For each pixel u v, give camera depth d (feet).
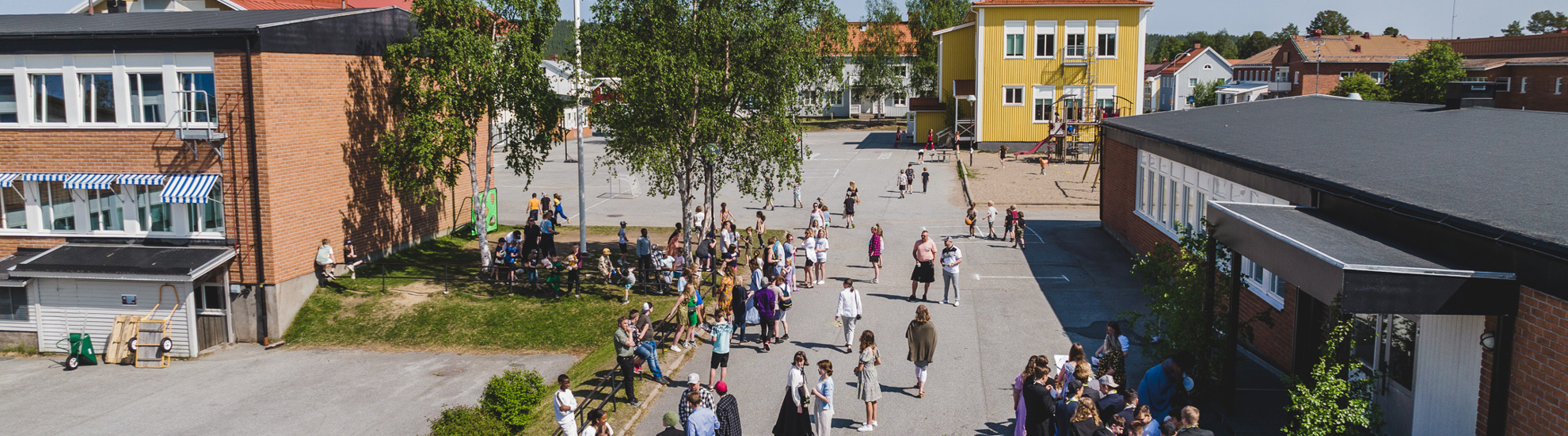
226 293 77.97
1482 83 67.82
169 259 76.13
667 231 111.65
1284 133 65.36
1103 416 38.88
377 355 72.69
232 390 66.54
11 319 80.79
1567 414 28.04
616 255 97.76
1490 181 38.37
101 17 91.45
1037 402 38.45
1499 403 31.50
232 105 75.61
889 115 356.79
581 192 96.02
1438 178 40.04
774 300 59.31
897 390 51.42
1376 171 43.45
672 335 64.75
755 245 98.53
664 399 52.60
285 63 77.30
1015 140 189.37
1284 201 48.75
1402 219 35.76
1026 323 64.95
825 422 42.83
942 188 141.49
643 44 79.10
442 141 80.89
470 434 47.98
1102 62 183.32
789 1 82.12
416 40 82.79
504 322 76.33
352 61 86.43
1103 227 106.11
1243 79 365.20
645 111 79.77
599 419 42.52
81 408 64.39
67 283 78.84
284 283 78.69
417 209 100.07
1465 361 33.91
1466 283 30.17
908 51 287.48
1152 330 48.62
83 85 78.33
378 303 80.69
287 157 78.18
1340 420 33.81
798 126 85.05
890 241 99.96
